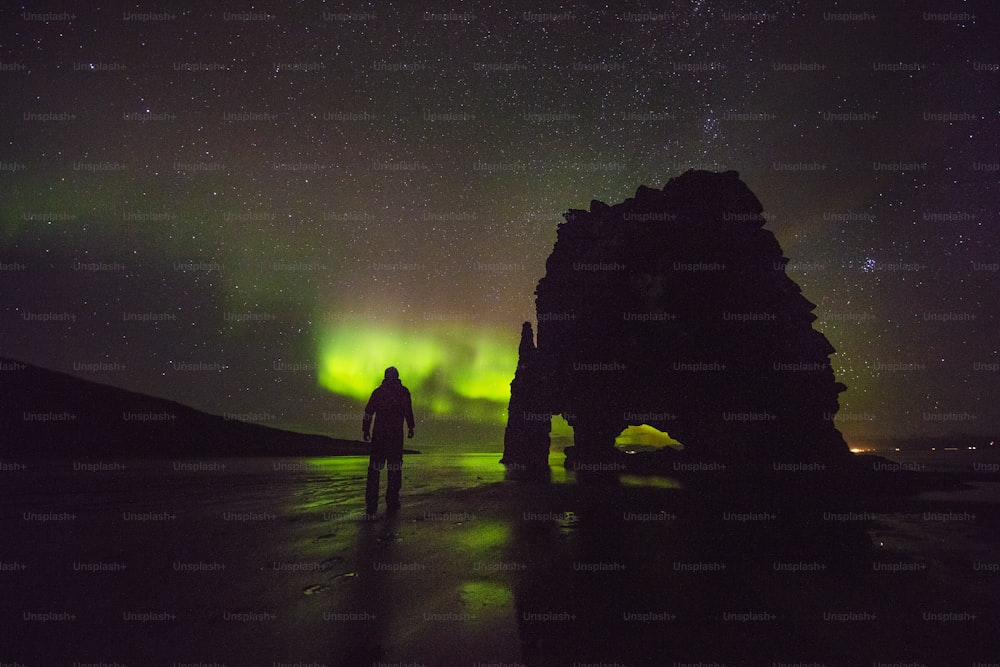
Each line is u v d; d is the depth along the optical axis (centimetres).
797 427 1096
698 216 1287
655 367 1277
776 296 1198
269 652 273
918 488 961
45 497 831
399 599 359
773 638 297
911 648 284
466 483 1080
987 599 362
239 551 485
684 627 314
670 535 568
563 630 308
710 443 1158
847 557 476
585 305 1440
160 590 372
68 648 275
